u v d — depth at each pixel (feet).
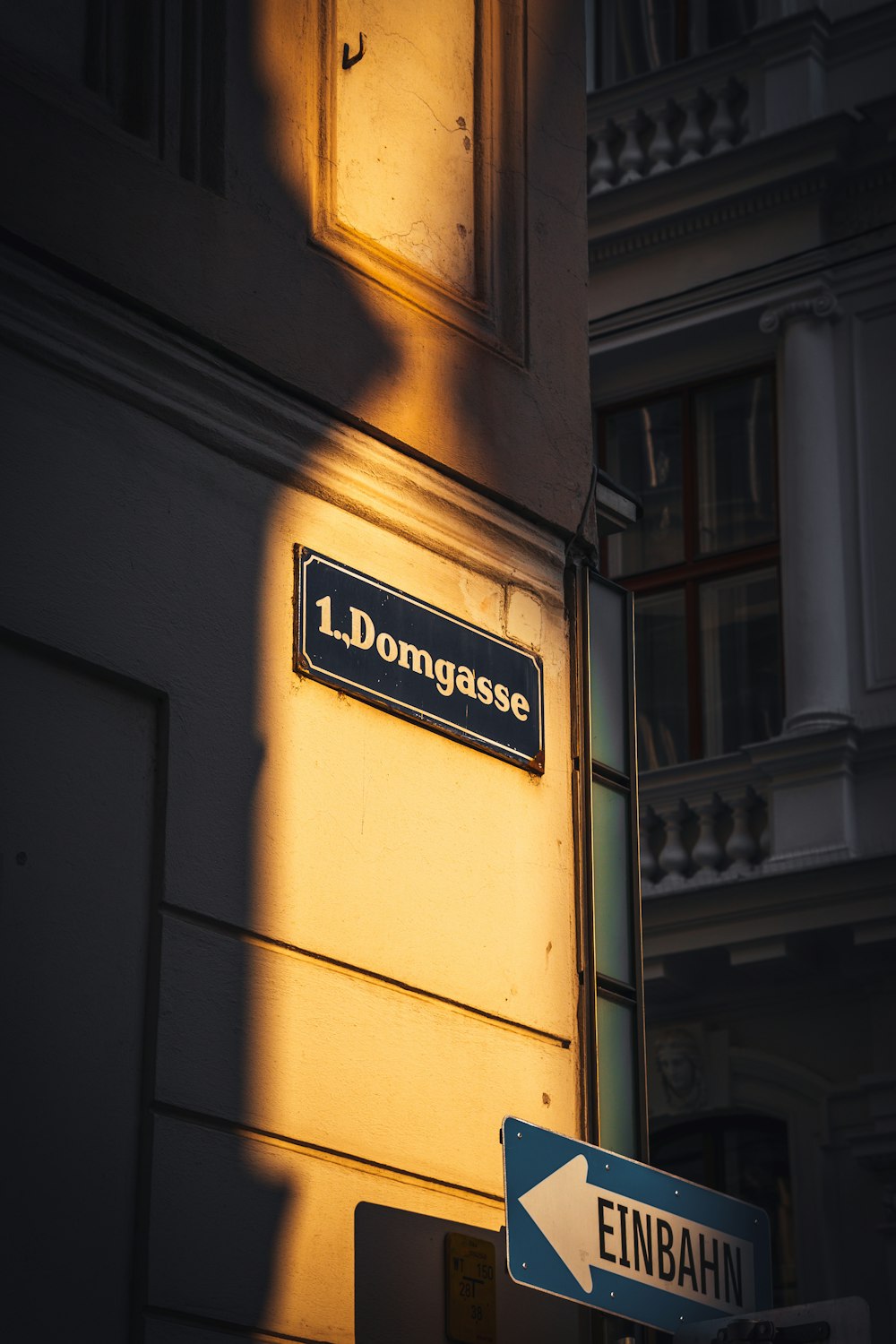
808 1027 54.13
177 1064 23.38
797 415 57.47
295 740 25.85
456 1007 26.89
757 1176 54.34
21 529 23.41
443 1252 25.67
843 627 55.72
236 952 24.39
